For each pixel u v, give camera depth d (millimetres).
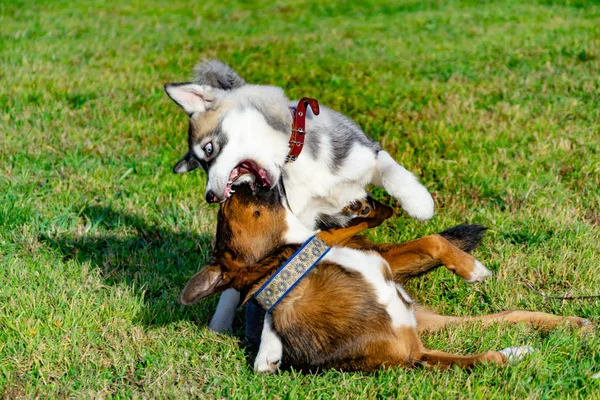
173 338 4438
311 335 3961
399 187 4488
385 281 4121
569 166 6566
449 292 4996
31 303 4676
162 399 3830
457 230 4758
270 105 4555
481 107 8117
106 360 4230
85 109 8477
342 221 4676
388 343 3982
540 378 3758
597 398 3574
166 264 5484
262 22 14578
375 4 15508
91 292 4938
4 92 8844
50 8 15320
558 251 5285
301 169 4445
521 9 13500
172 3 16734
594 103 7973
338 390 3820
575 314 4602
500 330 4352
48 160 7027
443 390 3721
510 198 6105
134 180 6719
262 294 3996
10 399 3867
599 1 13523
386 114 8062
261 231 4020
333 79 9492
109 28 13469
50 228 5801
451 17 13359
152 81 9773
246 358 4293
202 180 6668
